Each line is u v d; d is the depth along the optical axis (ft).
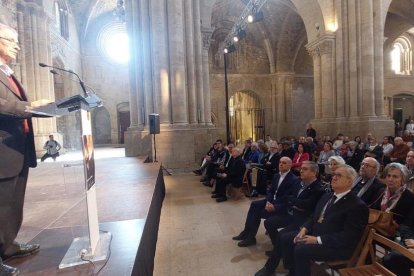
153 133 34.88
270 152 29.07
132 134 42.86
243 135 88.22
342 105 49.01
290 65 82.89
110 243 8.41
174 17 38.45
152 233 13.25
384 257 9.82
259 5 47.24
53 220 10.95
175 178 35.32
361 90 47.96
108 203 13.69
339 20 48.65
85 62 83.10
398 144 27.35
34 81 53.67
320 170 27.45
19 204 7.01
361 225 9.66
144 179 20.43
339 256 9.79
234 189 25.59
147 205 13.06
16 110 6.02
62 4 69.10
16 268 6.40
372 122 46.21
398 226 10.94
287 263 11.53
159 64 38.37
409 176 13.28
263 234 16.96
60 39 65.87
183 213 21.18
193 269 12.84
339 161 15.16
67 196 15.47
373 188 13.70
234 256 14.03
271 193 15.96
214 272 12.54
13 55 6.73
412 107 88.53
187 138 38.58
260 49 84.02
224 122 82.17
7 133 6.40
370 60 47.16
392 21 78.02
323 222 10.66
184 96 39.27
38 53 54.65
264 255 14.08
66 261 7.09
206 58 43.98
